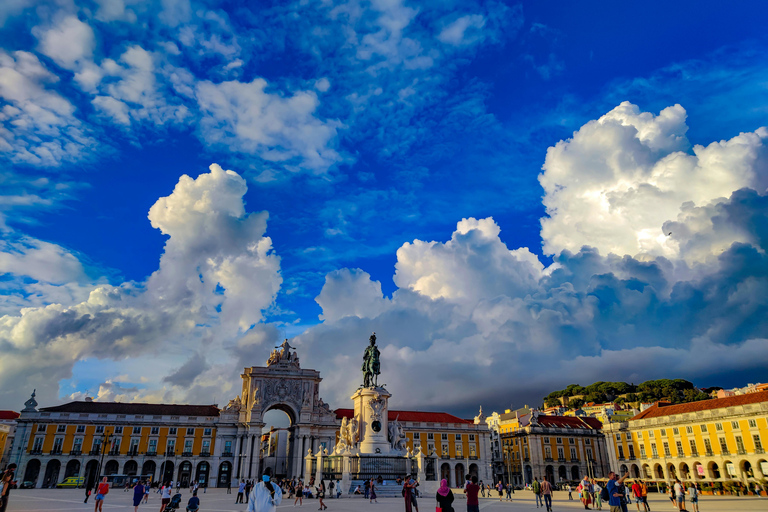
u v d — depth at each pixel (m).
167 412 56.78
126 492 37.59
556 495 36.94
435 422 61.16
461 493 38.38
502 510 19.31
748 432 40.81
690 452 45.84
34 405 52.59
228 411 57.47
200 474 55.41
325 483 28.17
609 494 11.36
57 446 51.75
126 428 54.22
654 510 19.58
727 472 42.19
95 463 52.38
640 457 51.28
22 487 48.00
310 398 60.31
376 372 30.88
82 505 21.17
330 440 59.44
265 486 6.55
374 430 28.86
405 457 28.22
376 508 19.56
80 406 55.00
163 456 54.09
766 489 32.09
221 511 18.73
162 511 16.11
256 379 59.47
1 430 54.97
